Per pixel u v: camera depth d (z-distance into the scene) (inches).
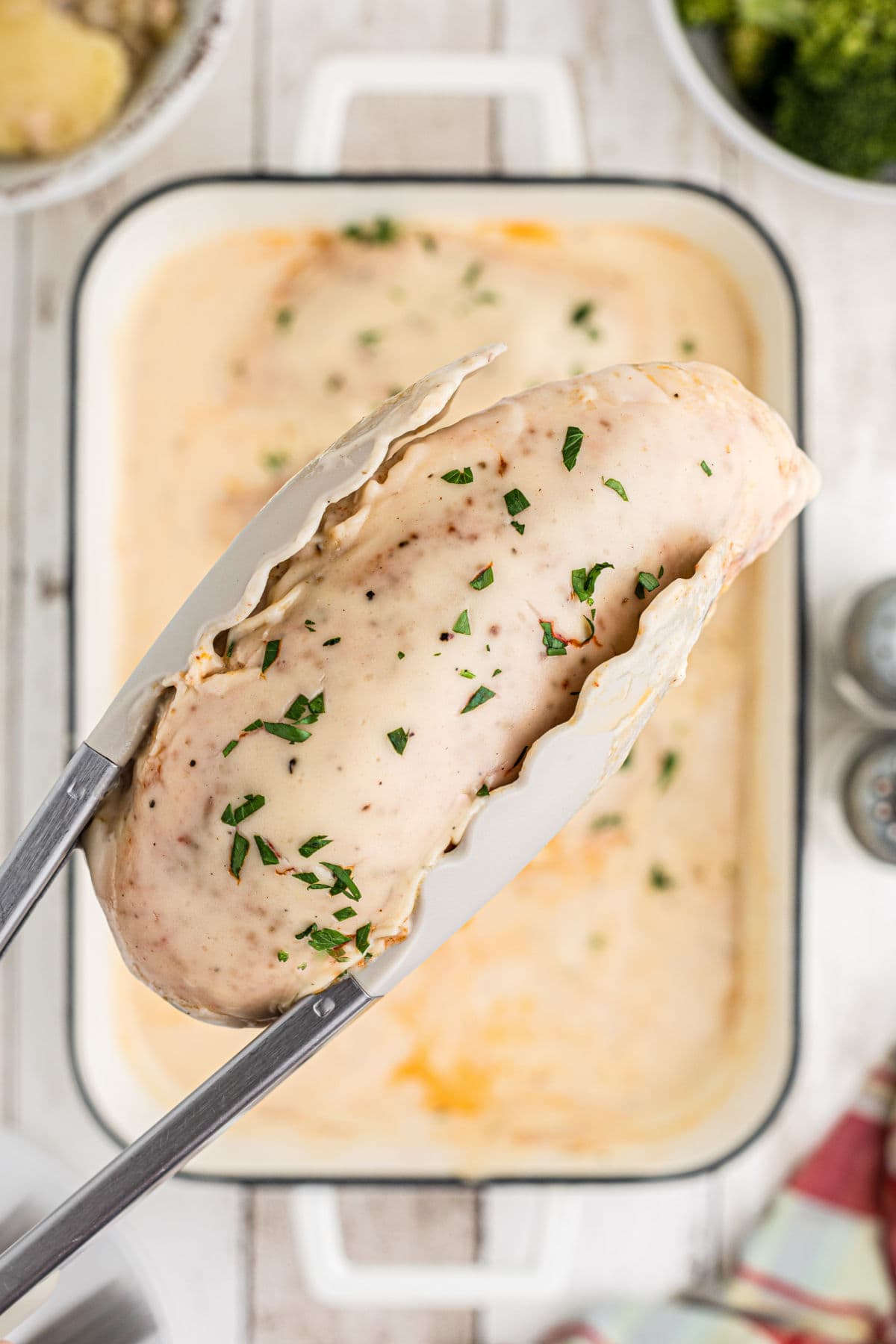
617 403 18.3
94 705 28.9
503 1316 30.9
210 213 28.9
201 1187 30.9
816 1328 30.3
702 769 29.7
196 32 27.0
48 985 30.6
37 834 18.2
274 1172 28.8
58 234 30.6
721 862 29.6
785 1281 30.5
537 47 30.5
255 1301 30.7
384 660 17.8
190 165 30.5
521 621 17.8
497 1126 29.4
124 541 29.6
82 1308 27.5
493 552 17.9
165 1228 30.7
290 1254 30.8
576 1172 28.9
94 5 26.6
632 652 17.5
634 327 29.7
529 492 18.0
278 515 18.0
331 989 18.1
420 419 17.7
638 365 18.7
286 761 17.8
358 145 30.5
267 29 30.4
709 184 30.8
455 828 18.0
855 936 31.1
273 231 29.4
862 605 28.9
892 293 31.0
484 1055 29.5
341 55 30.4
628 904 29.6
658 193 28.6
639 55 30.6
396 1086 29.4
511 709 17.9
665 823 29.6
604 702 17.6
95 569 29.0
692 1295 30.9
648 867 29.6
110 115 27.3
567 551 17.9
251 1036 29.5
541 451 18.1
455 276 29.6
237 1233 30.8
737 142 29.5
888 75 27.6
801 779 28.6
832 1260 30.5
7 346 30.6
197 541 29.6
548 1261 30.2
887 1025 31.1
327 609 18.0
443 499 18.1
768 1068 29.1
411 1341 30.8
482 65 29.8
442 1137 29.3
